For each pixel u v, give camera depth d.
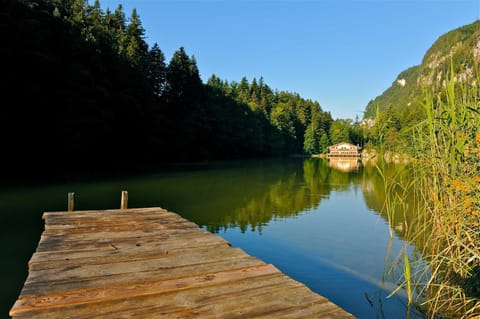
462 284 4.58
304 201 13.96
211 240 5.11
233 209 11.95
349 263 6.57
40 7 23.77
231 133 51.94
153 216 6.90
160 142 34.41
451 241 4.98
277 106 84.12
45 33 21.92
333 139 88.19
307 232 8.89
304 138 87.94
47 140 21.73
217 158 48.16
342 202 13.77
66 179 19.22
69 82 22.69
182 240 5.10
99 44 27.81
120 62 30.25
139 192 15.44
